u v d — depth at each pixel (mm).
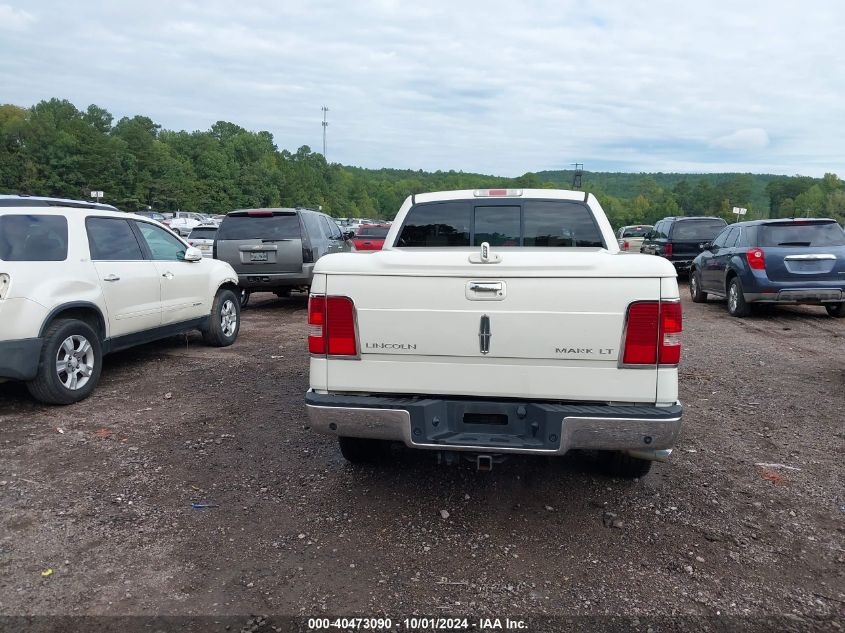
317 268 3541
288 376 6992
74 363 5879
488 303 3340
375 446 4344
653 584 3068
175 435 5086
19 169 92625
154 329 7199
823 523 3678
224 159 123562
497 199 4977
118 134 108500
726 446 4891
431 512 3814
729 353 8219
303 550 3375
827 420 5516
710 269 12742
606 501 3961
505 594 2986
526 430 3375
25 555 3295
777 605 2904
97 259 6312
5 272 5230
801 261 10625
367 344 3488
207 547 3398
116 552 3338
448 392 3436
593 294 3252
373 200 182375
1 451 4703
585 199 4910
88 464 4488
